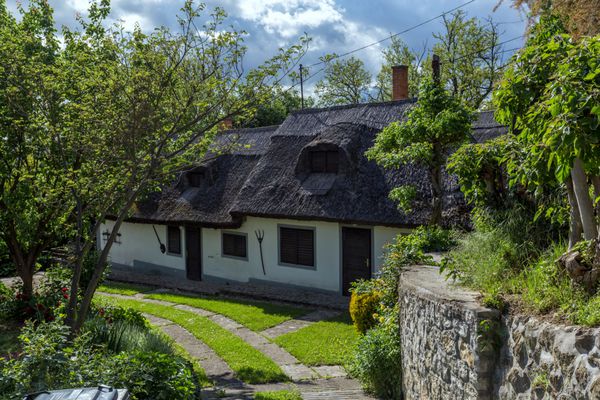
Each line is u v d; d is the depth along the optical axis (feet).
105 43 28.91
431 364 20.18
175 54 28.94
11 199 33.88
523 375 14.73
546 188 20.24
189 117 30.40
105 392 16.26
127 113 27.96
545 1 22.63
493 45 89.86
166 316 45.55
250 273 57.98
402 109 53.83
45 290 38.04
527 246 19.25
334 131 53.52
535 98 18.33
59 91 29.99
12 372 17.80
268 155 58.44
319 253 52.19
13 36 33.60
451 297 18.66
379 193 47.60
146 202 65.92
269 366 32.27
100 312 34.99
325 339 37.88
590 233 15.23
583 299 14.01
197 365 32.42
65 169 29.37
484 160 23.24
